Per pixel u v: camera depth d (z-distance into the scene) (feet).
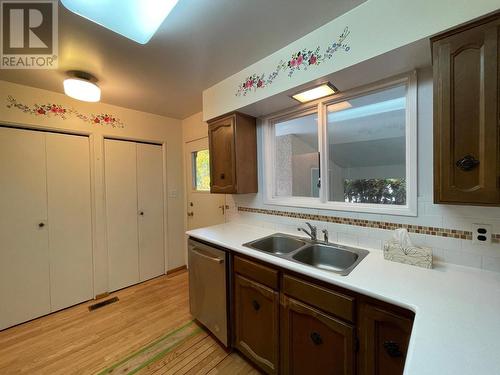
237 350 5.97
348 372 3.70
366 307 3.51
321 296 3.99
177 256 11.00
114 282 9.04
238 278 5.63
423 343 2.32
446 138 3.30
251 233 6.98
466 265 4.09
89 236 8.39
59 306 7.77
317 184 6.50
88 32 4.52
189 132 10.61
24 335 6.55
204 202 10.07
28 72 6.13
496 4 2.88
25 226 7.16
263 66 5.71
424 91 4.39
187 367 5.42
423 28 3.40
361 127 5.81
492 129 2.97
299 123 6.84
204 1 3.79
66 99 7.75
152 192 10.11
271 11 4.09
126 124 9.20
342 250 5.31
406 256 4.33
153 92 7.59
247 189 7.25
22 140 7.07
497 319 2.70
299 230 6.54
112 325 6.98
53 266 7.66
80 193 8.18
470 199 3.16
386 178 5.48
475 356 2.14
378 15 3.84
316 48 4.67
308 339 4.23
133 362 5.56
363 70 4.40
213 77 6.66
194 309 7.00
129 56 5.42
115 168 9.02
